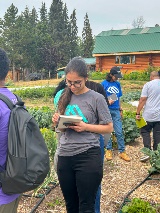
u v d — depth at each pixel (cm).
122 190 618
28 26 7044
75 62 369
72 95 391
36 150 282
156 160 680
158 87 742
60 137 395
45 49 6569
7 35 6638
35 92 2338
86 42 8875
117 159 785
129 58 4188
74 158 380
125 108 1781
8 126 281
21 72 6925
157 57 4053
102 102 388
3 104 287
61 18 9000
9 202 288
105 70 4297
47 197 574
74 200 406
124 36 4294
